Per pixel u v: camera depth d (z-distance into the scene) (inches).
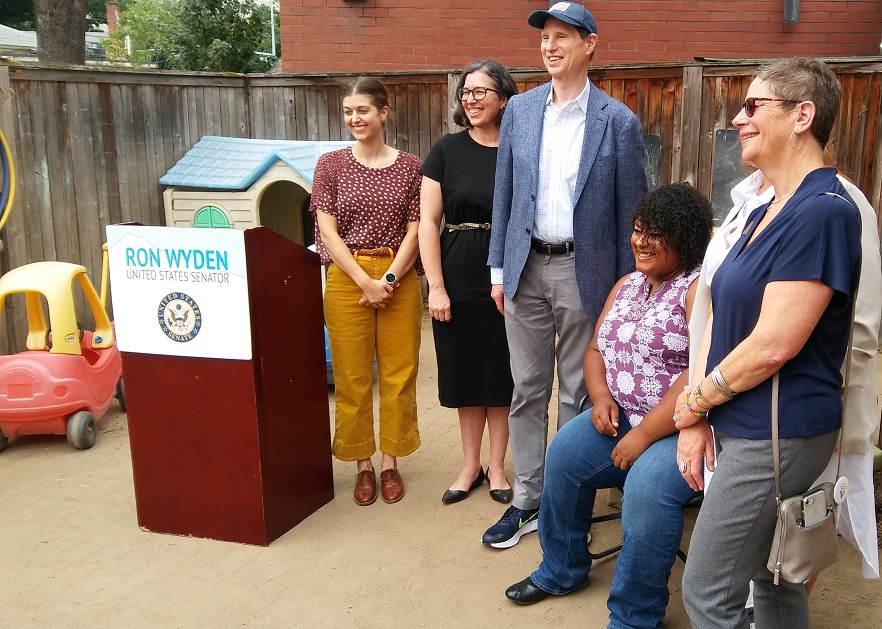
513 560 120.8
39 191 194.1
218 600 111.0
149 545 126.8
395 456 142.9
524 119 117.8
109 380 176.6
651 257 97.9
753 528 72.8
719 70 223.8
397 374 139.6
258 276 118.0
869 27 271.0
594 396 106.6
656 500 90.3
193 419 123.7
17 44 959.0
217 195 222.1
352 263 130.4
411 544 125.7
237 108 255.1
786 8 268.4
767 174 72.7
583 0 274.5
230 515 126.0
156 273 120.0
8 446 169.5
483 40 277.4
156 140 227.9
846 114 214.2
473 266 130.4
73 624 105.9
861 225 69.2
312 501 136.6
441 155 131.1
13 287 161.9
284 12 280.7
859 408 79.0
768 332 67.6
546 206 116.5
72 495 145.3
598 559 117.1
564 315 118.8
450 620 105.7
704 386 74.1
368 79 131.5
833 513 73.7
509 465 156.1
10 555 123.8
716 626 75.5
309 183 210.2
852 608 104.7
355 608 108.7
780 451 70.1
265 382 121.6
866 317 77.6
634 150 114.1
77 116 203.2
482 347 133.8
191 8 459.8
